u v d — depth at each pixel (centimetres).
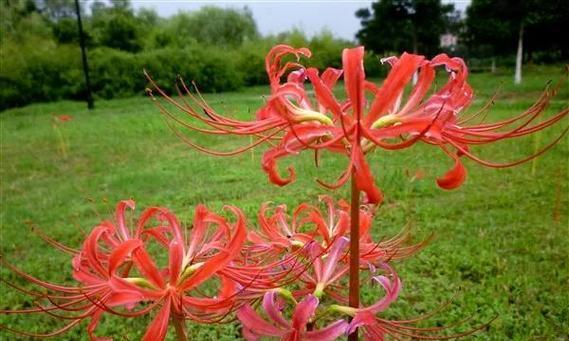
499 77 3044
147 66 3253
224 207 196
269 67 187
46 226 755
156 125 1753
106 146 1443
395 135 159
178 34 4188
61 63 3170
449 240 625
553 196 777
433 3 3291
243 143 1382
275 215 235
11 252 667
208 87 3306
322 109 174
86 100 3203
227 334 440
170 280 173
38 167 1199
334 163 1012
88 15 5284
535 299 482
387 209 746
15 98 3073
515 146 1137
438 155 1096
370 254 230
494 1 2870
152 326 169
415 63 155
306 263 210
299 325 185
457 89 171
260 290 191
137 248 169
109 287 174
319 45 3212
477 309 464
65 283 558
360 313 190
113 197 890
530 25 2914
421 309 468
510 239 628
